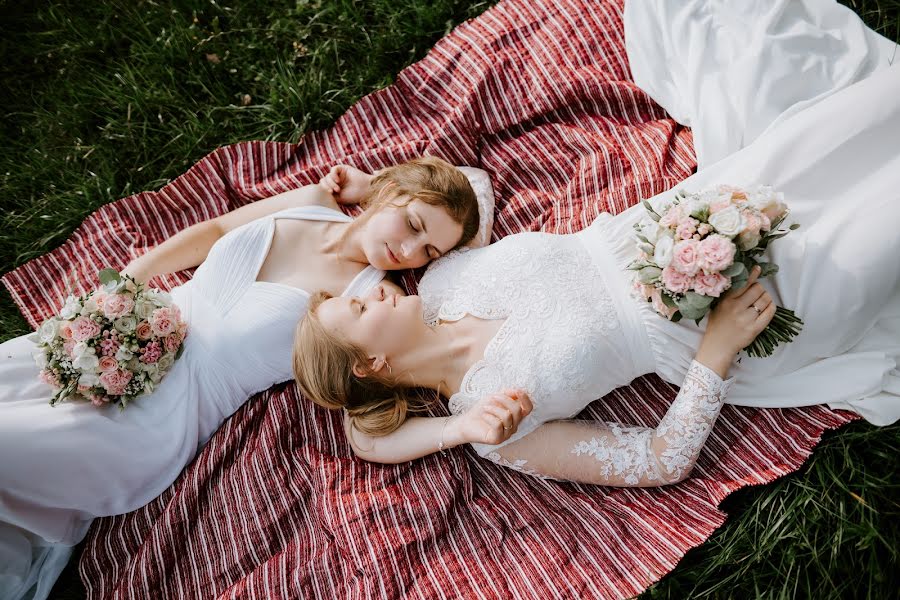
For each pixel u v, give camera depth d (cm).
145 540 230
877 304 203
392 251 225
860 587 204
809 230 209
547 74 279
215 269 234
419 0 309
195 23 321
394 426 223
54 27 323
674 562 207
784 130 216
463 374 215
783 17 252
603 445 210
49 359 211
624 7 273
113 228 281
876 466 218
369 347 211
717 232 179
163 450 232
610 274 216
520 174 279
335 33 314
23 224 287
